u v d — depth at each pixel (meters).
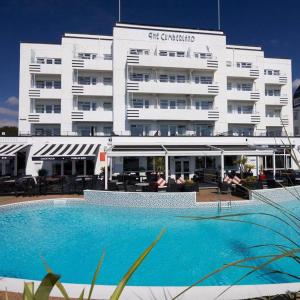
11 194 19.22
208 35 36.66
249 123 36.97
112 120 34.00
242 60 38.81
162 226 13.23
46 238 11.59
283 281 7.46
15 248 10.45
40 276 8.20
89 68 33.75
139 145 26.91
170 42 35.75
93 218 14.71
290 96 41.16
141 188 19.66
